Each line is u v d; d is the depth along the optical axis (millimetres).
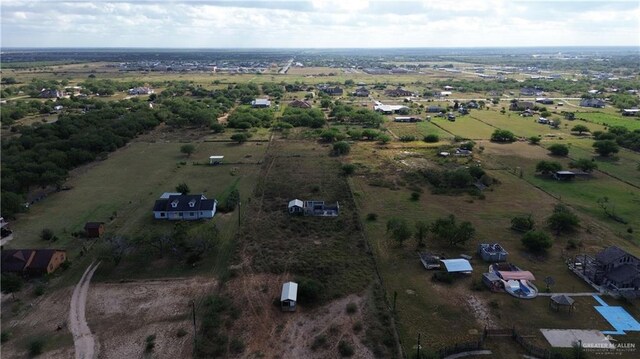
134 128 163750
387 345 53219
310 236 81562
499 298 62750
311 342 53875
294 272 69062
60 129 149875
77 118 167500
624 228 85625
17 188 98938
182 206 88812
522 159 132875
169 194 96500
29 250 70062
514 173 118812
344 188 106688
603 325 56906
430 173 114688
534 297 62719
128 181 112250
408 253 75312
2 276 63875
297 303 61094
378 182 110625
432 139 154500
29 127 160625
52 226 85438
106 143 140375
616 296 62812
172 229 83438
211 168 123312
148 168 123375
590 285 65812
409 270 69938
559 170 116438
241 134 155625
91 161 129500
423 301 62031
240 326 56688
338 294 63219
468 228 76938
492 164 127062
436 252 75562
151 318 58469
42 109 198500
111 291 64375
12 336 55250
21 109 190000
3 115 175750
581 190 106375
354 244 78500
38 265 68000
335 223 86688
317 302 61469
